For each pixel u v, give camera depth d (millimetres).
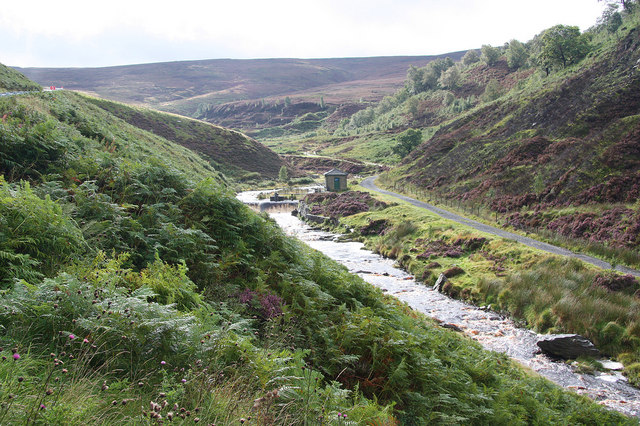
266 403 4137
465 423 6758
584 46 102188
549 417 9102
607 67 64875
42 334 4301
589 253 28203
